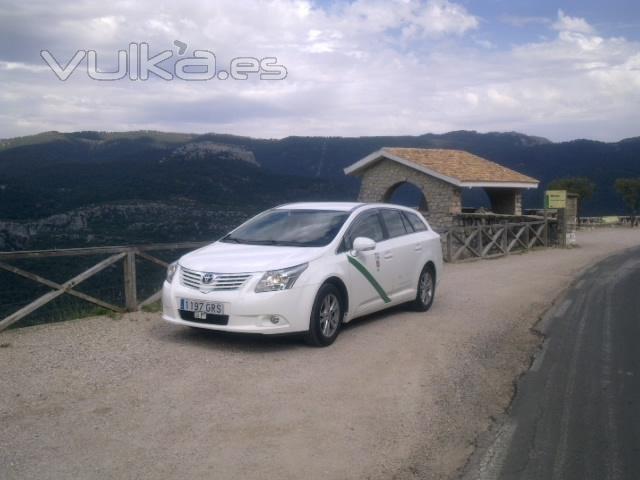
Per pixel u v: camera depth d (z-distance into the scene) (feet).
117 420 16.81
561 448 16.40
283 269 23.26
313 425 16.94
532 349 26.66
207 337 25.52
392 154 73.87
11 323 25.53
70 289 27.43
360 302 26.86
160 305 31.01
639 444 16.75
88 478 13.64
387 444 16.06
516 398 20.36
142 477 13.73
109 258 29.04
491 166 79.82
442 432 17.13
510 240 69.72
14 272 25.59
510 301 37.35
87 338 25.03
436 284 33.65
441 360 23.80
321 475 14.17
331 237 26.09
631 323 32.12
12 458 14.49
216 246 26.81
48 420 16.72
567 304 37.52
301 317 23.34
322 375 21.11
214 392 19.11
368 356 23.66
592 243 85.46
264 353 23.47
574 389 21.36
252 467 14.38
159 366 21.53
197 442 15.60
